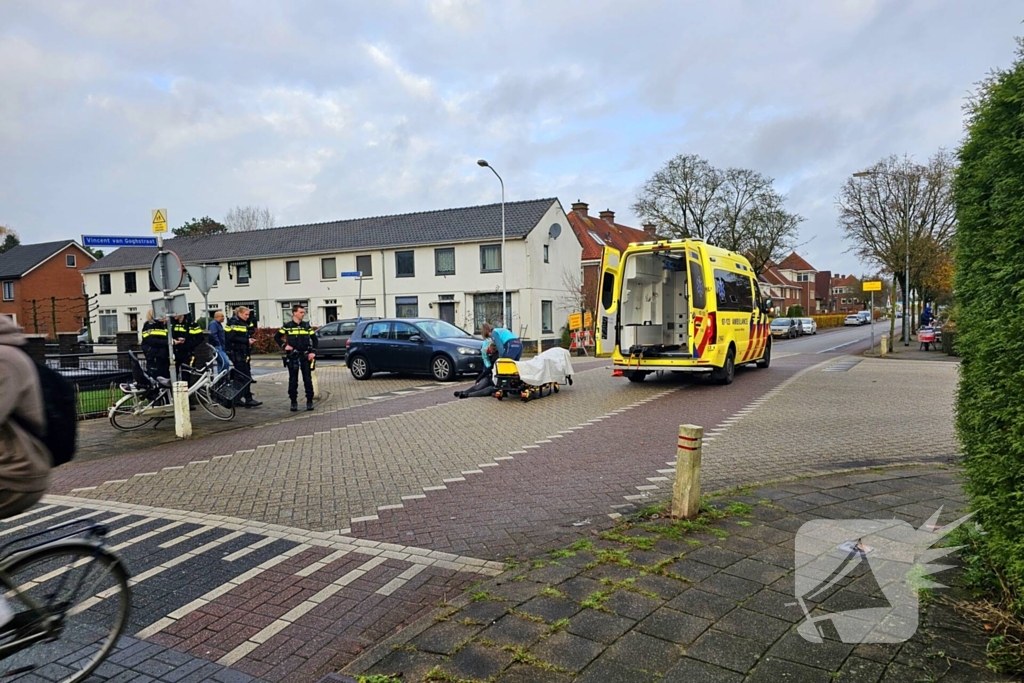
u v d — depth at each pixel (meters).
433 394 13.70
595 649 3.03
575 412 10.58
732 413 10.12
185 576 4.29
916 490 5.38
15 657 3.02
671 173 41.75
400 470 7.02
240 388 10.95
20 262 52.44
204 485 6.67
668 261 14.40
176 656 3.29
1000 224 3.21
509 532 4.88
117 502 6.14
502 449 7.88
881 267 31.72
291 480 6.75
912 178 28.23
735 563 3.91
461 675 2.86
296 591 4.01
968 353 3.66
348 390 15.02
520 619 3.33
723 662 2.88
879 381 14.44
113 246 9.25
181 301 9.77
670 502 5.24
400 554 4.54
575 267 39.62
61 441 2.92
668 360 13.20
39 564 3.00
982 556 3.41
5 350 2.70
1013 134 3.12
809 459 6.98
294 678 3.07
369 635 3.45
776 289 83.56
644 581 3.71
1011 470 3.01
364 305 37.25
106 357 12.41
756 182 41.12
